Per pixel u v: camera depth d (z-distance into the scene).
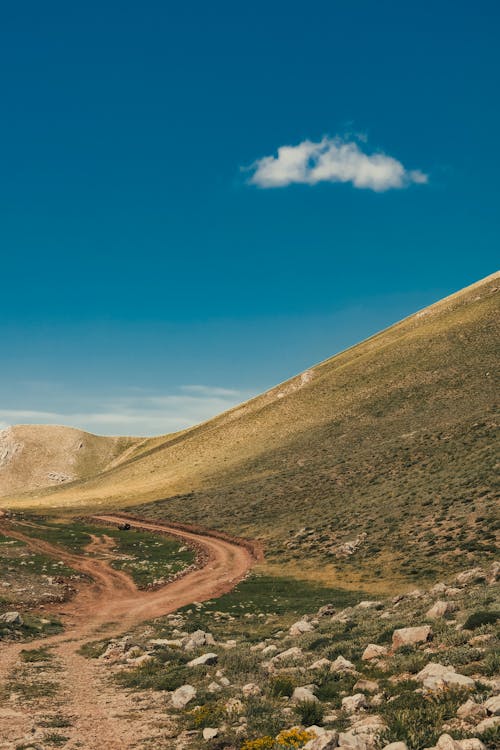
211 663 19.92
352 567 49.00
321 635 23.34
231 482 109.00
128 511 106.31
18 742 11.60
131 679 18.55
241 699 14.24
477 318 144.88
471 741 8.44
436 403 104.81
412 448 82.56
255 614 37.72
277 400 172.00
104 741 11.91
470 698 10.95
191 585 51.59
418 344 147.25
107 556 68.50
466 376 112.56
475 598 22.08
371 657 16.83
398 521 56.69
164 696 16.19
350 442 102.88
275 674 17.11
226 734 11.77
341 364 177.62
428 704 11.05
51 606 40.84
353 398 132.12
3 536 79.06
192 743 11.52
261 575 52.69
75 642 28.55
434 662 14.18
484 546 43.16
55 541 78.38
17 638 28.25
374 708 11.98
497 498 52.28
